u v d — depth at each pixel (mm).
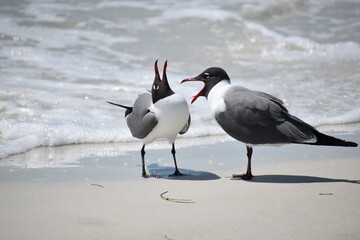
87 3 24672
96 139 13352
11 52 19297
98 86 16844
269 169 10820
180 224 7414
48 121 14078
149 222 7496
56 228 7254
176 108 10227
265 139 9797
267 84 17672
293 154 12117
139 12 23844
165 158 12000
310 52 21578
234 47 21266
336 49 21969
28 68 18031
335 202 8352
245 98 10031
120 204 8367
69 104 15305
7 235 6992
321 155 11922
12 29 21250
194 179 10133
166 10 24250
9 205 8273
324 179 9867
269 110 9789
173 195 8898
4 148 12148
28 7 23609
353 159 11484
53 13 23078
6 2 24031
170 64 19219
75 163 11445
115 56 19688
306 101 16281
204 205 8281
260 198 8648
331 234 6984
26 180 9961
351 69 19828
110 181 9953
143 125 10422
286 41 22250
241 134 9977
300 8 26984
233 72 18734
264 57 20688
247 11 25203
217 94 10523
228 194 8922
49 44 20281
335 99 16578
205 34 22125
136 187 9484
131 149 12844
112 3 24797
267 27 24219
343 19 25891
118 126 14117
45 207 8180
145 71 18375
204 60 19828
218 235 6996
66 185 9594
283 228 7223
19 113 14484
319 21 25531
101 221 7547
